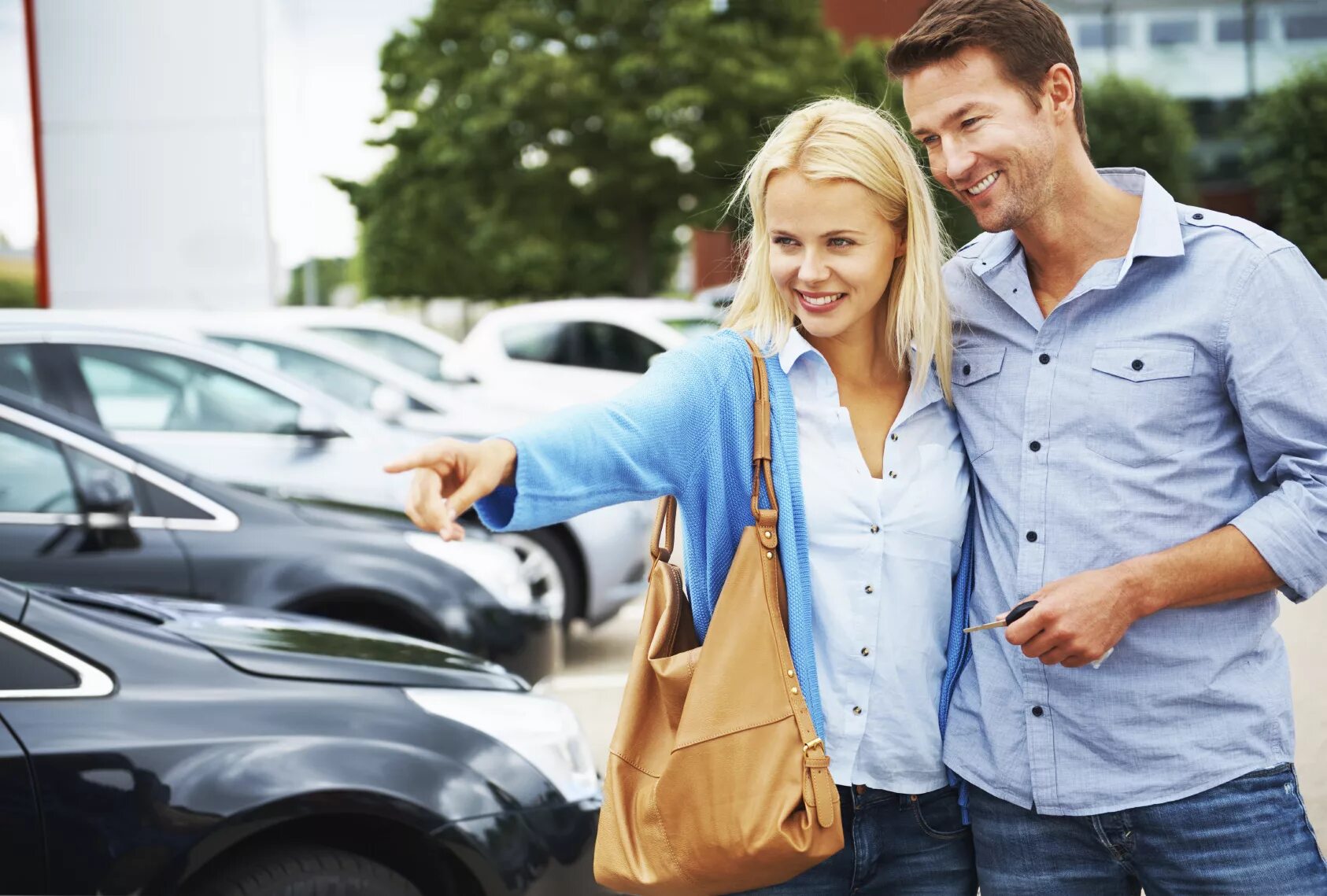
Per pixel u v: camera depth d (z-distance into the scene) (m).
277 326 9.85
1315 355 2.38
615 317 13.38
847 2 34.91
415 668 3.87
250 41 17.69
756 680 2.38
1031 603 2.38
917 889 2.69
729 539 2.52
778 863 2.34
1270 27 19.62
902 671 2.59
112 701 3.33
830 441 2.57
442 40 38.47
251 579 5.51
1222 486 2.46
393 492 7.50
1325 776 4.74
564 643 8.05
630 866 2.38
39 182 17.72
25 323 7.05
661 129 34.25
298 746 3.41
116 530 5.39
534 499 2.20
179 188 17.81
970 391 2.64
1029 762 2.55
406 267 52.16
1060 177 2.51
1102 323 2.52
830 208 2.45
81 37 17.58
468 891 3.60
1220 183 19.23
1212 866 2.46
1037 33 2.46
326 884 3.39
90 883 3.16
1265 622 2.51
